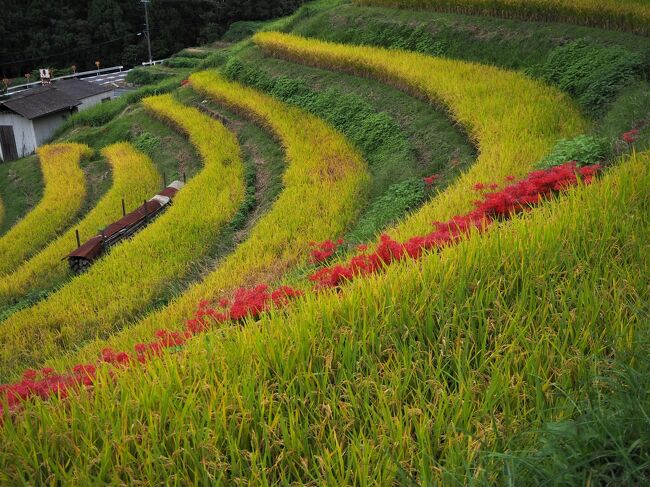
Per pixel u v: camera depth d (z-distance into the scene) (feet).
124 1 212.02
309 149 60.85
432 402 10.68
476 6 76.07
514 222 16.99
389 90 66.74
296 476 9.53
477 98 52.54
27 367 34.88
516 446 8.90
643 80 47.57
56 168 88.69
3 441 10.02
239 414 10.23
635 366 10.05
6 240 67.41
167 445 10.10
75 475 9.27
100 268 47.03
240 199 56.34
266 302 18.45
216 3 198.80
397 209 41.09
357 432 10.30
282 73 86.63
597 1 61.11
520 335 11.44
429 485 8.30
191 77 104.37
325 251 30.12
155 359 12.71
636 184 17.65
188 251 47.39
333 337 12.51
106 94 138.92
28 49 201.67
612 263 13.79
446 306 13.09
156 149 86.48
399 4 89.92
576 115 46.21
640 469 7.22
